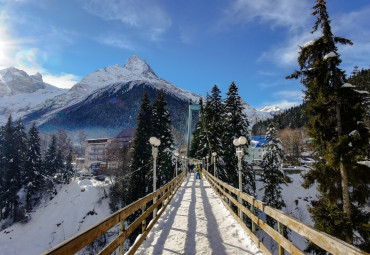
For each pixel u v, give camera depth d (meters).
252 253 4.96
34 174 40.66
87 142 97.69
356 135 9.05
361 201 9.66
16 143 40.81
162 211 9.02
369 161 8.79
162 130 32.03
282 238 3.68
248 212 6.03
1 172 43.16
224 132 30.28
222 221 7.73
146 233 5.91
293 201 32.97
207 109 35.03
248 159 75.19
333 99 9.84
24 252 31.44
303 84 11.05
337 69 10.08
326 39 10.19
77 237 2.19
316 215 9.93
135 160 27.31
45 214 39.75
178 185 17.55
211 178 18.41
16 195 38.94
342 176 9.45
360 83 17.53
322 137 10.36
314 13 10.48
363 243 9.11
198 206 10.52
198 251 5.08
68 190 47.91
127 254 4.25
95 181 54.25
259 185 36.66
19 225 36.25
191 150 45.97
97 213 38.81
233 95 28.44
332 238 2.24
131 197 26.08
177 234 6.29
